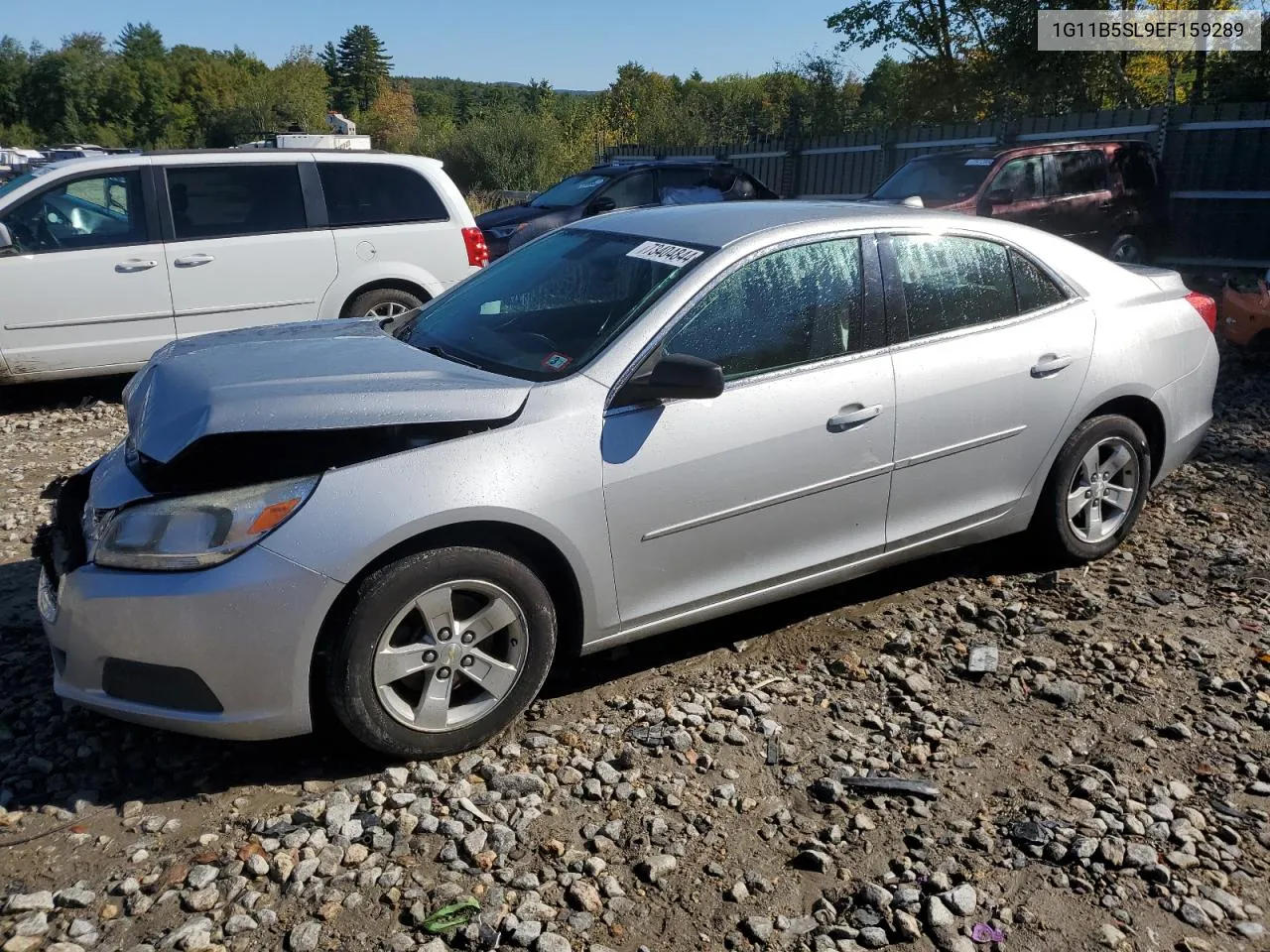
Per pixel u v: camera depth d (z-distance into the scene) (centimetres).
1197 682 405
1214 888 297
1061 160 1270
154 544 322
